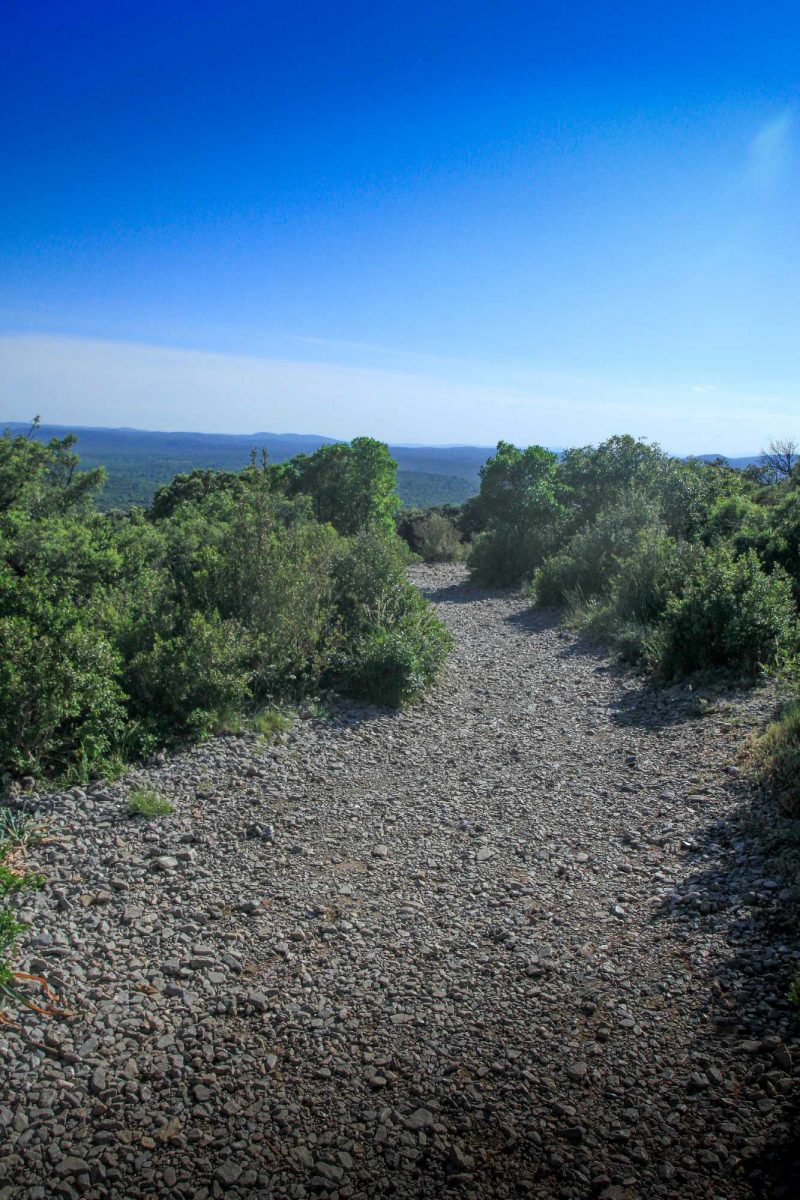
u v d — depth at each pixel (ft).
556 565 52.95
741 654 27.73
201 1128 8.94
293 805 19.03
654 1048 10.11
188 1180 8.21
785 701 22.91
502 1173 8.28
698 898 13.78
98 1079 9.65
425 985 11.84
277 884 15.12
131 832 16.87
